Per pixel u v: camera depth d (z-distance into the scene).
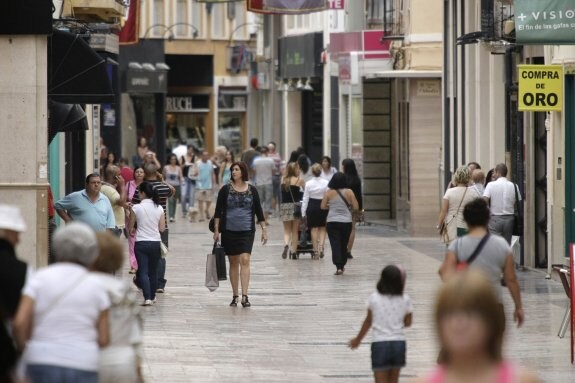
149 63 150.25
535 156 59.56
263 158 98.25
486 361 12.56
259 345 39.06
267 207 97.94
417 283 55.72
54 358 20.42
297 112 135.88
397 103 89.62
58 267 20.97
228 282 56.84
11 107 40.03
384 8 89.38
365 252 71.38
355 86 102.50
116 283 21.78
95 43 66.44
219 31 170.88
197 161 104.25
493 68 68.38
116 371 21.59
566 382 32.44
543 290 51.81
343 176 60.03
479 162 71.25
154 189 48.03
